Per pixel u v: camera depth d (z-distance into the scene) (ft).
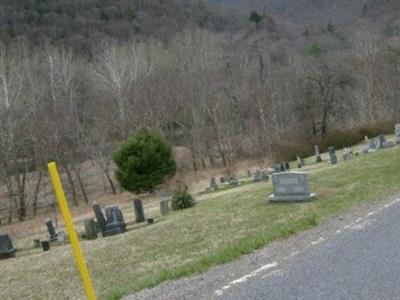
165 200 79.00
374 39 246.06
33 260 58.90
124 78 182.39
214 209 62.90
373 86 222.69
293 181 56.13
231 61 214.48
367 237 27.20
